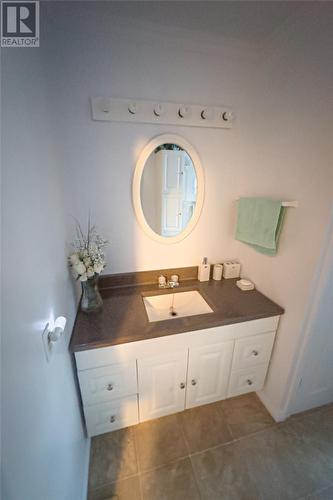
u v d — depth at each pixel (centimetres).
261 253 136
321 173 93
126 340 100
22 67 64
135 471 109
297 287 111
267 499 100
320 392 136
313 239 100
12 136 54
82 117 109
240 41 112
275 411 133
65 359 87
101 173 121
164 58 110
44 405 60
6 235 46
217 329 115
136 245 141
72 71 101
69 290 102
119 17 96
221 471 109
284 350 124
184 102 120
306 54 94
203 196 142
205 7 91
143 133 120
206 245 157
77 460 94
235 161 142
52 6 90
